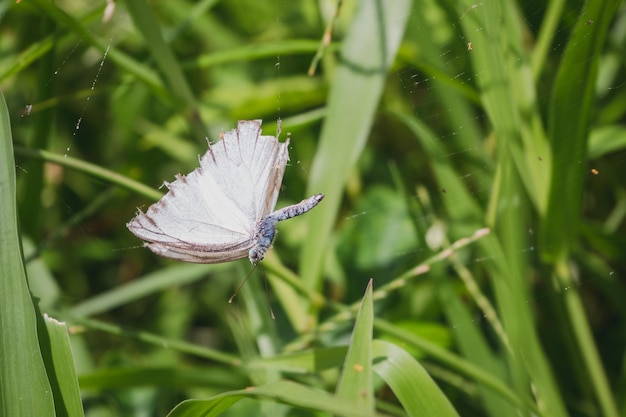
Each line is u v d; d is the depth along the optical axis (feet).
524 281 2.26
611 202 2.54
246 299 2.36
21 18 2.50
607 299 2.50
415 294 2.45
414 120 2.39
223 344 2.56
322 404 2.07
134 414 2.43
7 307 2.11
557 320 2.44
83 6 2.56
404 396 2.13
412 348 2.37
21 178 2.43
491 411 2.28
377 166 2.57
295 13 2.61
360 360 2.11
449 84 2.34
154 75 2.37
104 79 2.63
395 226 2.50
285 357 2.23
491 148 2.44
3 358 2.10
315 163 2.33
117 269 2.63
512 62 2.30
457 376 2.36
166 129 2.57
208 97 2.55
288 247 2.54
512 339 2.24
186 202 2.16
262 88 2.54
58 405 2.12
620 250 2.41
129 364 2.48
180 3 2.60
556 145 2.24
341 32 2.52
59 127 2.62
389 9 2.32
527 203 2.37
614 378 2.45
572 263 2.42
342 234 2.52
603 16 2.18
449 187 2.35
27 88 2.56
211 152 2.17
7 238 2.11
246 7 2.62
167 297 2.59
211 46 2.62
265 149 2.16
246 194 2.17
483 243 2.28
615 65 2.44
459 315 2.30
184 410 2.11
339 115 2.33
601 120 2.46
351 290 2.48
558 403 2.25
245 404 2.36
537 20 2.40
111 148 2.64
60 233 2.39
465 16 2.26
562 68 2.21
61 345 2.13
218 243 2.16
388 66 2.32
